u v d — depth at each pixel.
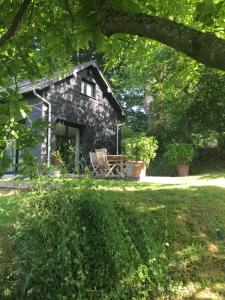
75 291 3.40
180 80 6.88
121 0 2.27
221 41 1.83
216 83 13.17
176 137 15.84
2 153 3.42
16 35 3.73
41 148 10.47
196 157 15.18
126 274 3.70
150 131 16.95
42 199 3.80
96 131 15.50
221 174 11.55
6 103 3.41
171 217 5.34
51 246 3.49
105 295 3.50
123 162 11.16
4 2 3.48
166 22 2.03
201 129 14.49
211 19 2.55
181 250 4.71
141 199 5.86
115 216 4.02
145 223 4.71
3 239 4.07
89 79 15.17
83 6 2.61
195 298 3.95
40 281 3.41
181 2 4.38
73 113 13.93
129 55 5.91
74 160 5.23
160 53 9.92
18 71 3.79
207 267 4.51
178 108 14.06
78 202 3.84
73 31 3.32
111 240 3.69
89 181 4.18
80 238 3.64
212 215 5.64
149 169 15.07
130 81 17.55
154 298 3.84
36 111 11.98
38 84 11.76
